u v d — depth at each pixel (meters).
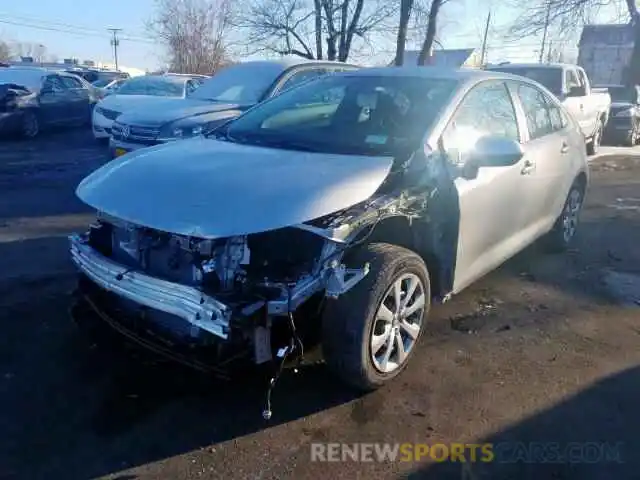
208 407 3.19
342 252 3.04
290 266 3.05
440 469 2.79
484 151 3.79
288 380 3.45
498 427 3.11
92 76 28.09
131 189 3.25
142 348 3.25
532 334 4.17
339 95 4.35
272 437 2.98
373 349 3.24
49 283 4.73
